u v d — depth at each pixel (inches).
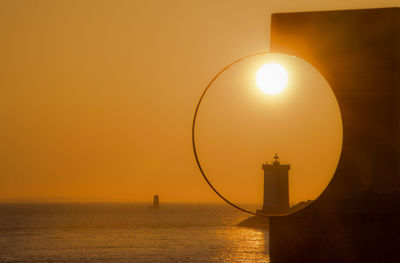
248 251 3240.7
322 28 342.0
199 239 4694.9
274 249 339.9
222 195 301.3
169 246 3902.6
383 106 331.3
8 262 3075.8
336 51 339.0
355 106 334.0
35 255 3469.5
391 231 324.2
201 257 3075.8
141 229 6658.5
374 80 332.8
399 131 328.5
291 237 337.7
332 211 332.2
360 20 336.2
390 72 330.6
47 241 4694.9
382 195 327.6
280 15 350.6
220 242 4215.1
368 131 331.6
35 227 7337.6
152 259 3019.2
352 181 331.6
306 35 344.5
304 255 334.6
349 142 333.1
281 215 293.4
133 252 3486.7
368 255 325.4
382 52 332.5
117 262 2940.5
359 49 335.9
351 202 330.3
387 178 328.5
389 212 325.7
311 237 334.6
